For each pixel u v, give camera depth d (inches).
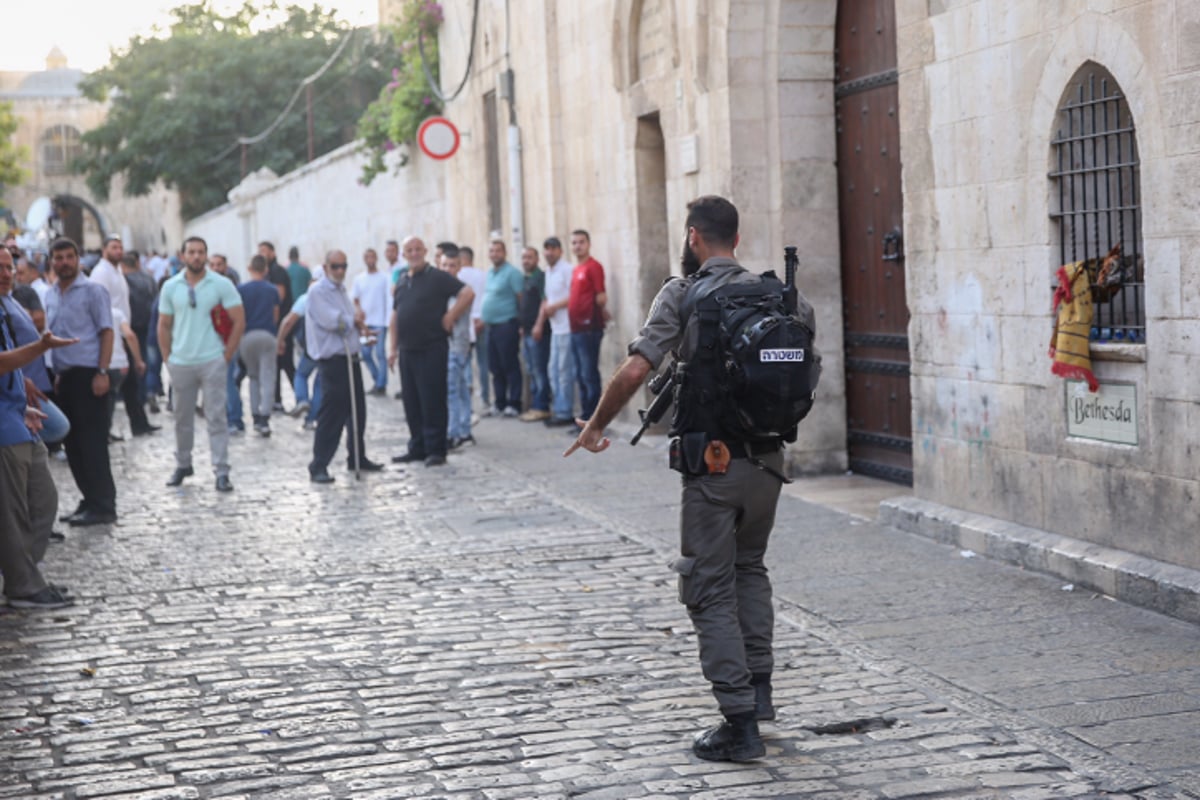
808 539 366.9
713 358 209.3
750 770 207.3
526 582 336.5
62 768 219.6
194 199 2250.2
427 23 897.5
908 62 365.1
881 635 276.2
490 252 681.6
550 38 674.2
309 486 497.4
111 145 2331.4
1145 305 288.4
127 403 663.1
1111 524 303.1
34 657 284.7
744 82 470.3
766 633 222.1
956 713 229.1
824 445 473.1
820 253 468.4
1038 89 316.5
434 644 284.2
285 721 238.5
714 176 489.1
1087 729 218.1
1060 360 305.1
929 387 367.9
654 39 553.9
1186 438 279.4
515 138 731.4
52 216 1843.0
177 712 246.1
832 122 467.5
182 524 429.4
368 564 362.3
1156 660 250.7
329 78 2124.8
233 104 2166.6
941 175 355.3
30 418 335.9
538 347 658.2
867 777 202.8
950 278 355.3
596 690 250.1
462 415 585.6
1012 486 336.5
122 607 325.4
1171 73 275.9
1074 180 313.9
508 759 216.1
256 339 650.2
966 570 324.8
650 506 429.4
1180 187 276.1
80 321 426.3
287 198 1481.3
